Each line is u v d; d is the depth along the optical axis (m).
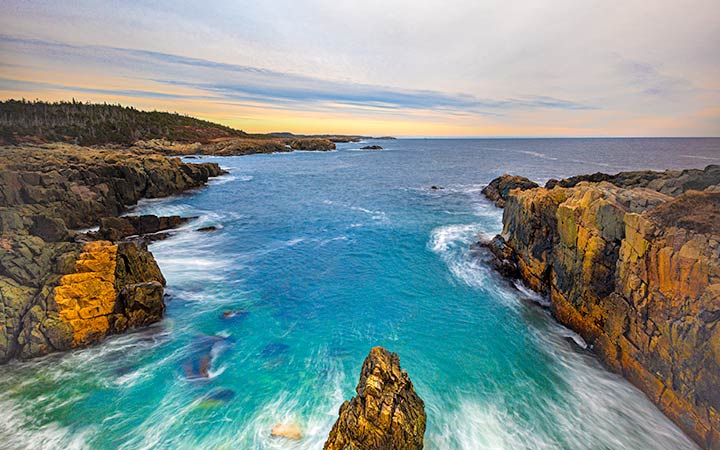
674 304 11.76
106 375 14.10
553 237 19.52
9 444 11.06
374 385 10.65
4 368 14.13
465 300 21.03
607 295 15.02
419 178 73.25
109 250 17.92
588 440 11.62
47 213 27.75
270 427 11.86
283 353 16.05
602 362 15.09
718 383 10.29
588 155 117.44
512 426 12.19
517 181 45.09
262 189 59.34
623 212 14.34
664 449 11.16
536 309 19.86
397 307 20.33
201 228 34.66
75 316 15.53
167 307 19.55
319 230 34.97
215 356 15.64
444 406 13.10
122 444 11.16
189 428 11.80
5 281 15.58
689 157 93.06
